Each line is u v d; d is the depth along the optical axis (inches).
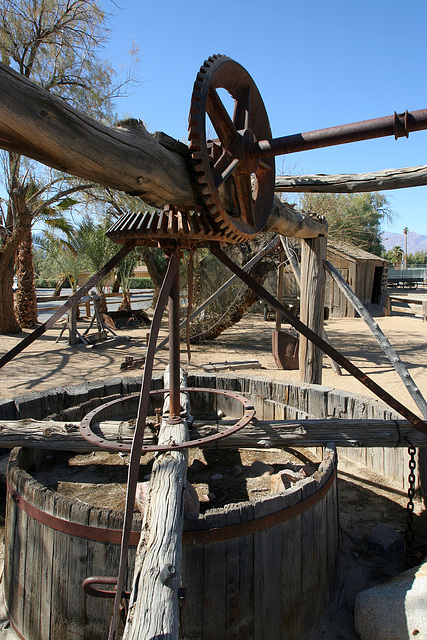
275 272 735.1
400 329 573.3
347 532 131.4
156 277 511.2
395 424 122.0
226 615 86.3
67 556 89.0
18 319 558.6
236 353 398.9
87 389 169.8
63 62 402.0
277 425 119.9
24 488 97.2
